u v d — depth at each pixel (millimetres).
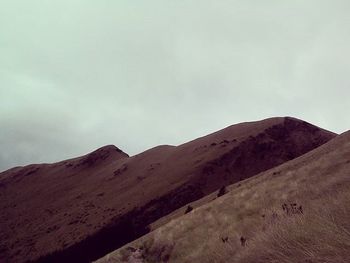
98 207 144250
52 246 124750
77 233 125188
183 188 121625
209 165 128500
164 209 117438
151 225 73250
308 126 144250
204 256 14258
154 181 140375
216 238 16234
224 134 154875
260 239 6230
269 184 23812
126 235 110375
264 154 130625
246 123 160000
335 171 18609
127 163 184250
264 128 142500
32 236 143875
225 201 25172
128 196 138500
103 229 117812
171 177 134750
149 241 23328
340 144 34094
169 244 20812
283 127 143125
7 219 175625
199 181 123250
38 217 166500
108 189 163375
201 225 21281
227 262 7477
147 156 183250
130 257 22609
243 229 15016
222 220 19906
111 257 23781
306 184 18719
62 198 180625
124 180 164625
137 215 118375
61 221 148125
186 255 17766
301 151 130875
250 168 126062
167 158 162125
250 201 21375
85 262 108000
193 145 161250
